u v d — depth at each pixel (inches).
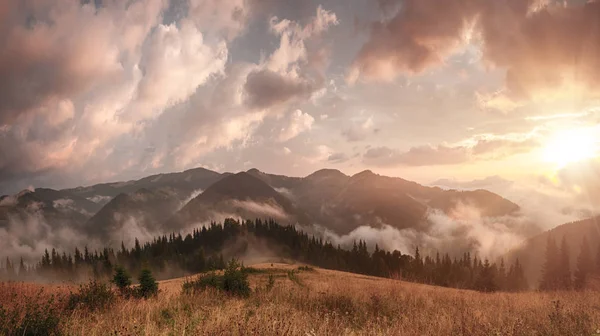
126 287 514.9
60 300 390.3
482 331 269.0
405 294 469.4
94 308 386.3
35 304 339.6
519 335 268.1
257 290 531.8
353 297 430.0
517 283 3784.5
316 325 286.7
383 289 497.4
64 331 269.9
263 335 243.1
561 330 280.8
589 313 340.8
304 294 458.9
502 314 341.1
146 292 500.7
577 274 3410.4
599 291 578.2
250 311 318.0
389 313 365.1
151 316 327.9
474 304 434.3
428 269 3885.3
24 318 286.8
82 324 286.4
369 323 297.3
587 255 3464.6
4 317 285.1
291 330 251.8
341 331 276.5
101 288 445.4
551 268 3853.3
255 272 1364.4
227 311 317.7
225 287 524.1
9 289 469.7
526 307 398.3
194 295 468.1
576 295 526.0
